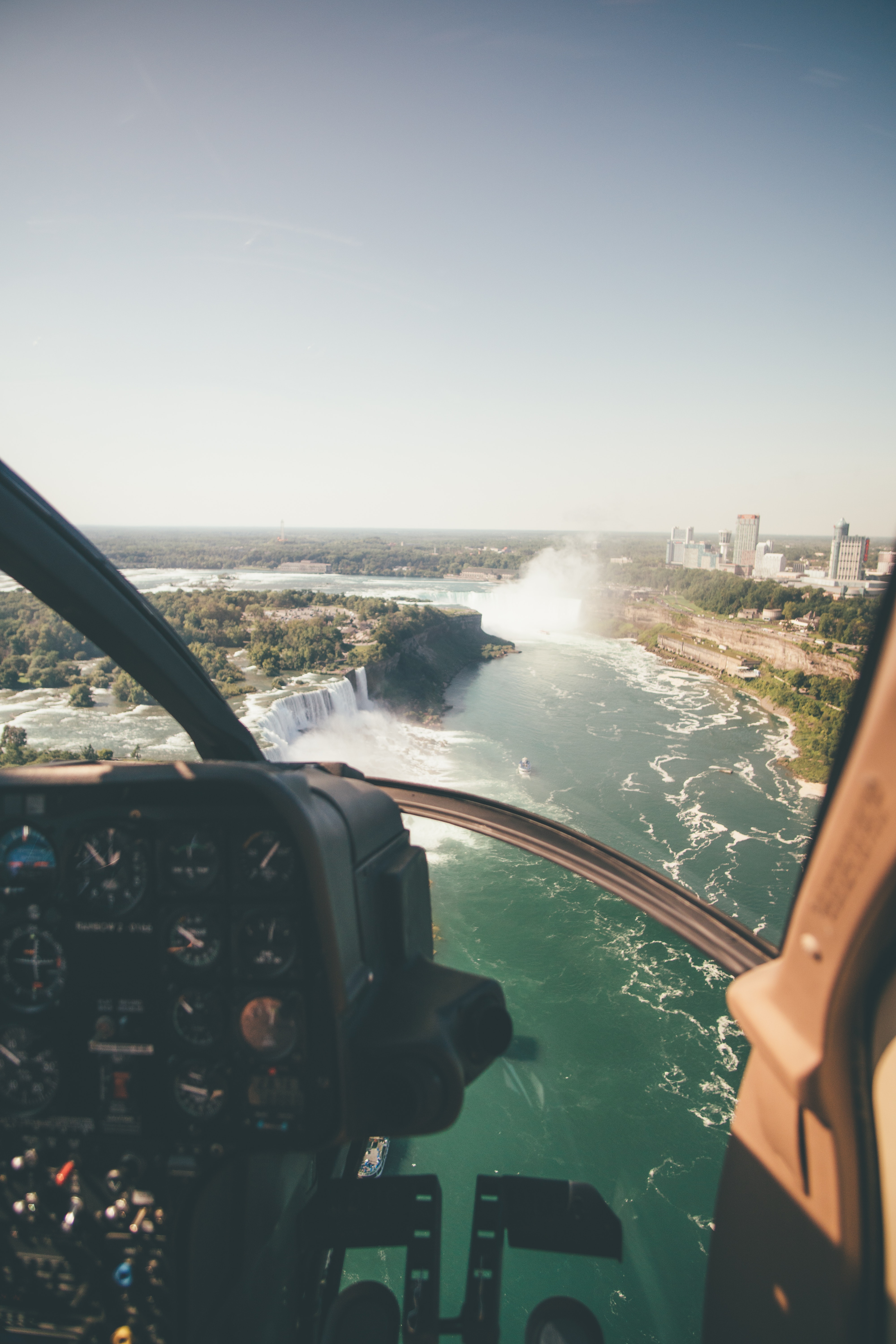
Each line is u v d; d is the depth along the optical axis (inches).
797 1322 20.8
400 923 31.5
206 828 26.8
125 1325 27.2
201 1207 27.3
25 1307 27.6
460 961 121.7
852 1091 19.2
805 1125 20.7
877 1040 19.0
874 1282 19.2
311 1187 36.6
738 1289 24.0
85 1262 27.4
